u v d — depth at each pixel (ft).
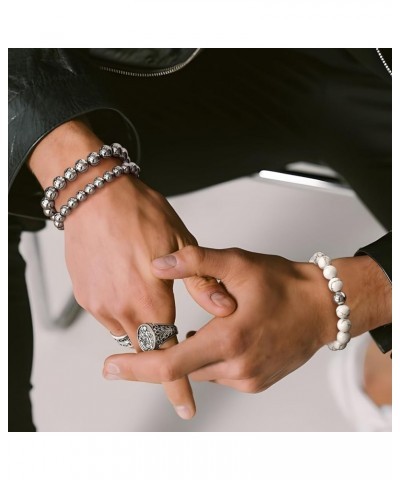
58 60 3.71
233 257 3.19
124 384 5.15
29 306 4.44
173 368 3.08
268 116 5.04
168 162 4.80
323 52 4.94
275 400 5.09
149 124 4.74
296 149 5.12
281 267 3.35
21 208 4.13
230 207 6.03
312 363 5.27
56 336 5.30
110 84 4.17
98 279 3.49
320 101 5.02
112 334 3.61
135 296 3.41
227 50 4.97
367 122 4.94
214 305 3.13
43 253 5.62
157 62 4.24
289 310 3.26
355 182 4.97
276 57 4.99
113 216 3.47
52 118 3.60
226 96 4.96
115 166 3.57
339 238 5.82
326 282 3.41
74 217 3.53
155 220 3.50
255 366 3.21
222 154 4.95
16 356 4.29
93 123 4.14
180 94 4.85
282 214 5.98
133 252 3.43
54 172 3.61
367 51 4.33
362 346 5.13
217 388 5.16
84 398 5.06
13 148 3.65
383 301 3.53
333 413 5.02
